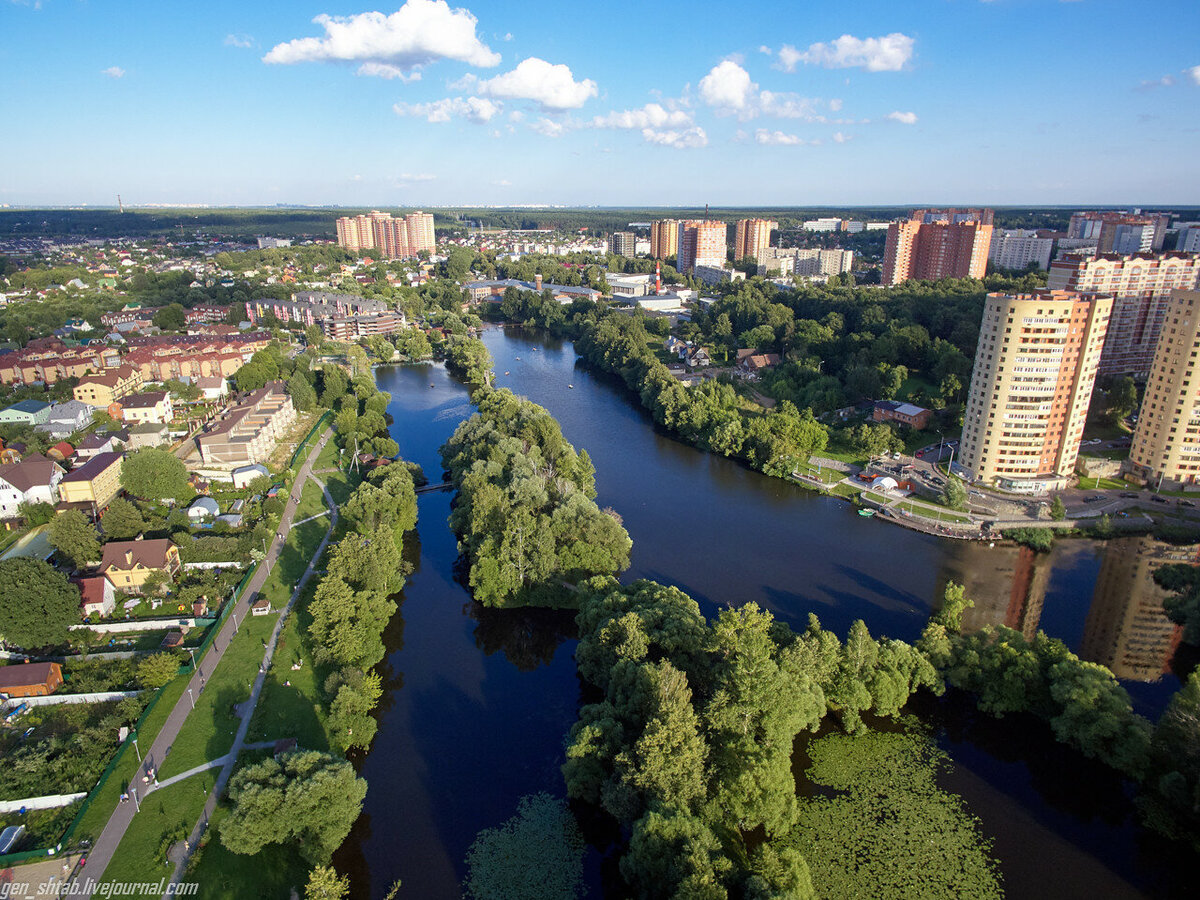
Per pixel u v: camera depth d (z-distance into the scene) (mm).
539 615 182625
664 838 100500
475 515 198250
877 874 111312
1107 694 131250
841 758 135250
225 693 145000
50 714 137000
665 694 119000
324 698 142750
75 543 181375
